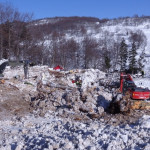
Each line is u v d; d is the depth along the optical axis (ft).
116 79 78.54
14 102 43.16
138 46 231.50
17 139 26.66
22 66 84.23
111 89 58.95
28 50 125.39
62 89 57.11
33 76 65.31
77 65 163.22
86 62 162.50
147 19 421.18
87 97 45.91
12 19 114.73
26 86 53.11
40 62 141.90
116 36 294.25
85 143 22.86
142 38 265.34
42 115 38.24
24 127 31.94
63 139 24.95
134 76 124.06
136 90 47.42
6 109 39.50
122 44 179.52
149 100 46.85
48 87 55.72
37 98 46.70
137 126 29.91
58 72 77.56
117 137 24.88
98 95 48.14
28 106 42.93
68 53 166.20
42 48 136.05
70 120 36.09
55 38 177.58
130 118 36.14
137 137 25.54
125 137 24.48
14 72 69.41
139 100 45.98
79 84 66.54
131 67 148.36
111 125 32.50
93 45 181.57
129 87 55.26
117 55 170.19
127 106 39.14
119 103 39.63
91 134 26.03
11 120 34.99
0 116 36.32
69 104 43.19
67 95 45.80
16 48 121.80
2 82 53.11
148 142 23.95
